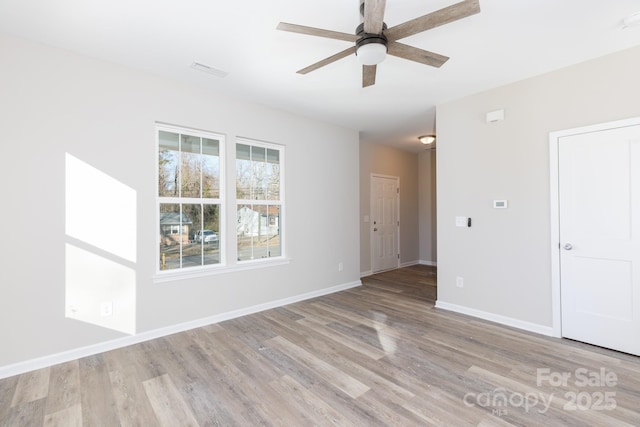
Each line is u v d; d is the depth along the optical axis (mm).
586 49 2551
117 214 2775
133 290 2852
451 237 3705
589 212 2730
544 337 2924
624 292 2568
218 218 3506
